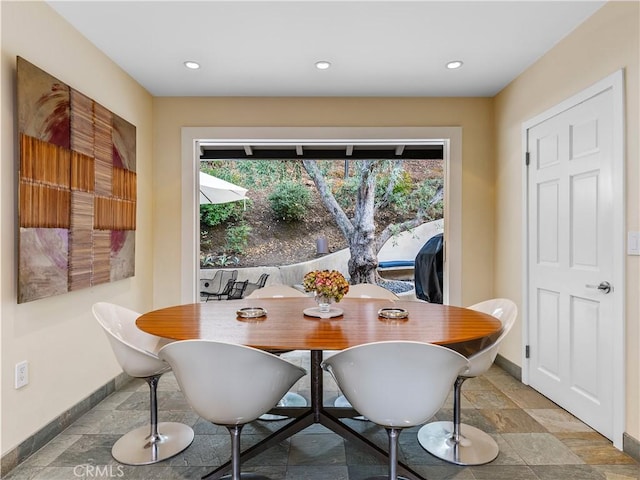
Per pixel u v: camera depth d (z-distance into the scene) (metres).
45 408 1.99
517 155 2.96
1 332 1.72
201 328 1.65
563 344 2.40
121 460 1.81
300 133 3.36
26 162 1.81
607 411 2.03
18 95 1.77
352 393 1.37
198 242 3.47
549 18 2.18
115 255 2.64
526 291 2.81
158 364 1.73
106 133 2.52
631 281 1.88
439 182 6.14
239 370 1.29
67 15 2.14
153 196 3.35
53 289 2.00
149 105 3.28
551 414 2.33
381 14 2.14
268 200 6.18
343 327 1.67
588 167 2.18
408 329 1.63
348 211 6.16
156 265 3.36
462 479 1.69
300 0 2.01
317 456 1.87
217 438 2.04
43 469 1.76
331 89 3.20
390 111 3.37
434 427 2.15
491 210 3.39
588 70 2.17
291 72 2.88
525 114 2.84
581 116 2.23
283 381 1.41
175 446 1.93
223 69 2.83
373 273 6.10
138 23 2.22
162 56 2.63
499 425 2.19
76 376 2.26
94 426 2.17
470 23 2.23
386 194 6.13
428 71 2.86
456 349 2.03
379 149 4.56
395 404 1.31
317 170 6.16
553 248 2.51
